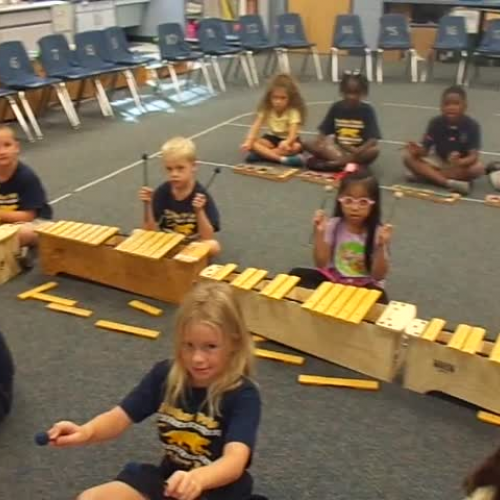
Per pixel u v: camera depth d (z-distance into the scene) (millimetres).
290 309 2463
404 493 1888
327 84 7496
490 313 2832
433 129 4387
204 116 6156
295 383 2355
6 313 2773
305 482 1922
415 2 8250
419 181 4422
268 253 3365
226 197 4160
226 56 7410
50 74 5828
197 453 1504
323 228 2750
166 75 7652
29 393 2281
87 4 7824
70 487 1893
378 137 4664
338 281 2711
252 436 1445
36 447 2037
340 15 7867
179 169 3023
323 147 4598
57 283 3012
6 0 6922
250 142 4777
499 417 2174
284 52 7797
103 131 5699
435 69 8148
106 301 2871
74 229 3023
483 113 6199
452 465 1993
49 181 4410
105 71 6094
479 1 7949
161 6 8945
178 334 1473
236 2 8938
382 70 8117
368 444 2074
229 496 1479
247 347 1512
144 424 2131
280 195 4207
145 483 1499
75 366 2436
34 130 5488
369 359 2369
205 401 1487
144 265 2842
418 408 2232
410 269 3230
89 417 2170
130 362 2467
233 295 1526
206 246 2861
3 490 1878
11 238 3004
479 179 4527
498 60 8172
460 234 3662
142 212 3883
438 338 2248
